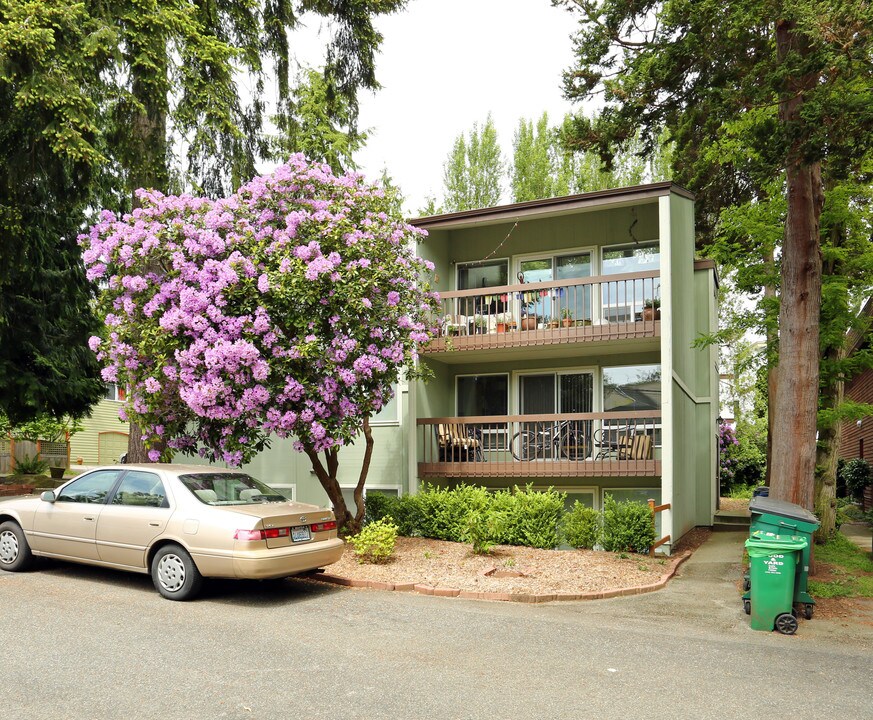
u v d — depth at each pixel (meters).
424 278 16.89
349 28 18.20
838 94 10.02
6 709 5.49
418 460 16.45
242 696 5.86
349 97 19.02
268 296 11.59
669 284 14.30
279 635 7.61
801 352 11.36
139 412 12.23
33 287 20.30
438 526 13.86
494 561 11.87
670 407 14.08
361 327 12.09
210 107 15.03
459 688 6.15
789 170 11.12
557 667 6.80
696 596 10.40
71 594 9.15
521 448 16.84
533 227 17.67
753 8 10.14
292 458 18.11
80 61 13.19
